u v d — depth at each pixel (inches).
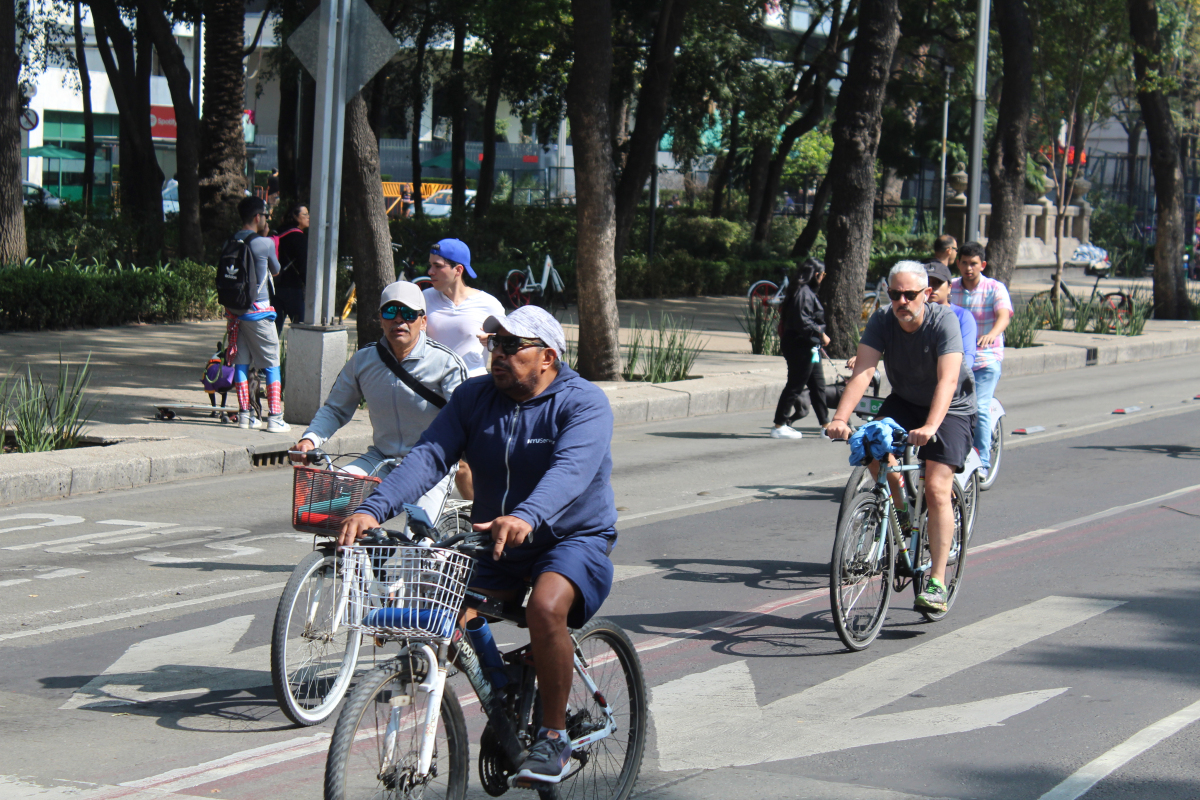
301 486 254.7
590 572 191.0
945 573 337.1
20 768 224.7
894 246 2059.5
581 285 786.8
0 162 967.0
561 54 1641.2
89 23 2920.8
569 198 2245.3
